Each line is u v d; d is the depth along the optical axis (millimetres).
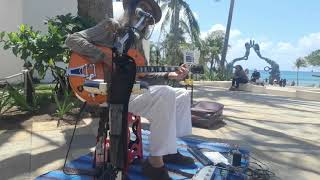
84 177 2904
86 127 4680
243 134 4941
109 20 2707
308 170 3471
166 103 2658
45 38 5531
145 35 2834
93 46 2713
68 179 2857
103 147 2738
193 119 5160
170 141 2713
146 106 2676
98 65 2809
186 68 3062
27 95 5633
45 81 9930
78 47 2730
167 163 3238
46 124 4785
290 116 7000
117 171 2473
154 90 2660
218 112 5379
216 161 3211
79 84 2842
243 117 6477
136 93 2537
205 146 3949
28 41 5512
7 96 5555
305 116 7125
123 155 2398
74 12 12211
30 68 5820
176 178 2949
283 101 10188
